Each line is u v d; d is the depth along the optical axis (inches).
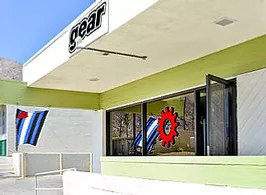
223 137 253.1
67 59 294.5
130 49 269.1
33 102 403.2
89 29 256.1
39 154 620.1
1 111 770.8
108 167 301.3
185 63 313.4
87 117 749.3
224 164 188.9
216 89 251.9
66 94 424.8
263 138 241.3
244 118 254.5
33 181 512.4
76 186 314.2
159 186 214.5
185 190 196.4
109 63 306.7
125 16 217.8
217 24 221.9
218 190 177.6
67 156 645.3
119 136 414.6
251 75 253.6
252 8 197.8
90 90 427.2
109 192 262.2
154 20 214.7
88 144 739.4
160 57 292.0
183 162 217.5
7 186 465.1
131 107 395.2
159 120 350.0
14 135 725.9
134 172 267.1
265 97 242.8
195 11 201.6
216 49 275.1
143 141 369.1
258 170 171.3
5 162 633.6
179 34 238.8
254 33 240.2
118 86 405.4
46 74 343.0
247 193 164.1
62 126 744.3
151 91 354.3
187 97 316.2
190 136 309.7
